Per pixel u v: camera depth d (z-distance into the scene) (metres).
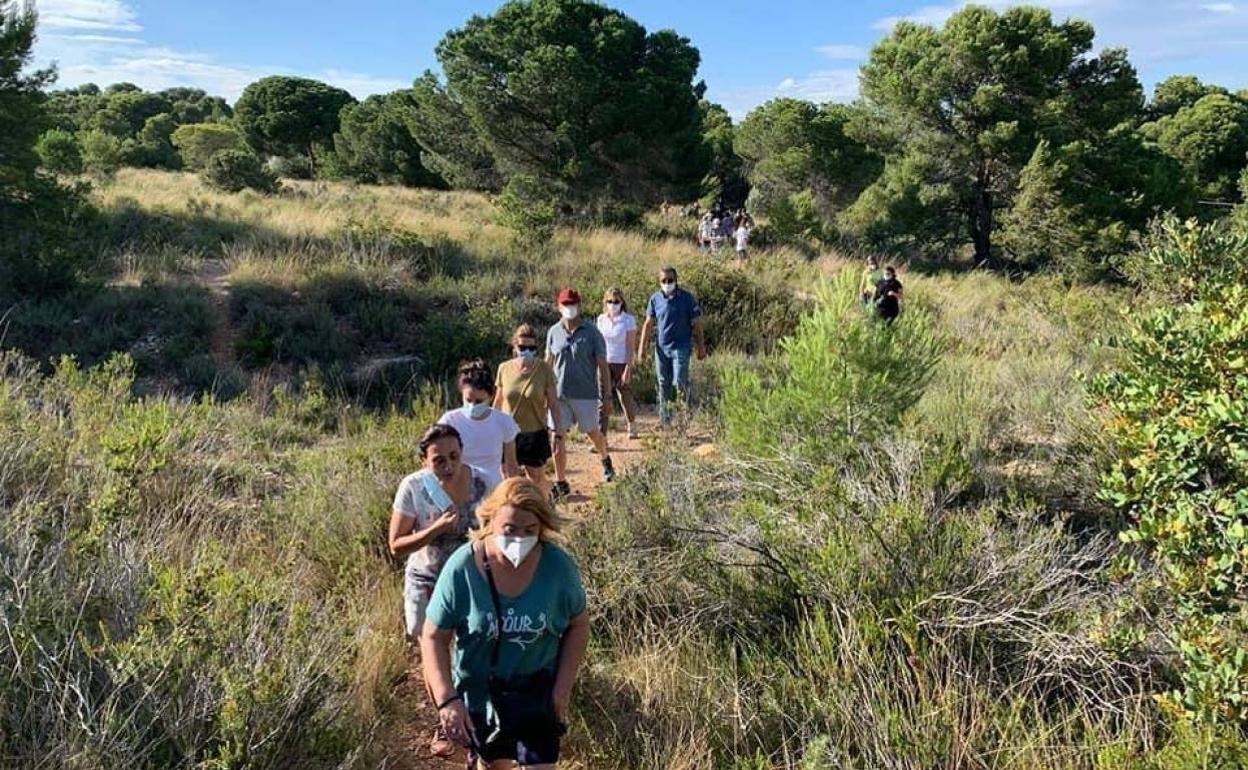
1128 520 5.25
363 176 48.84
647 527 5.23
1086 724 3.52
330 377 11.16
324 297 13.27
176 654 3.27
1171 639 3.67
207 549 4.65
